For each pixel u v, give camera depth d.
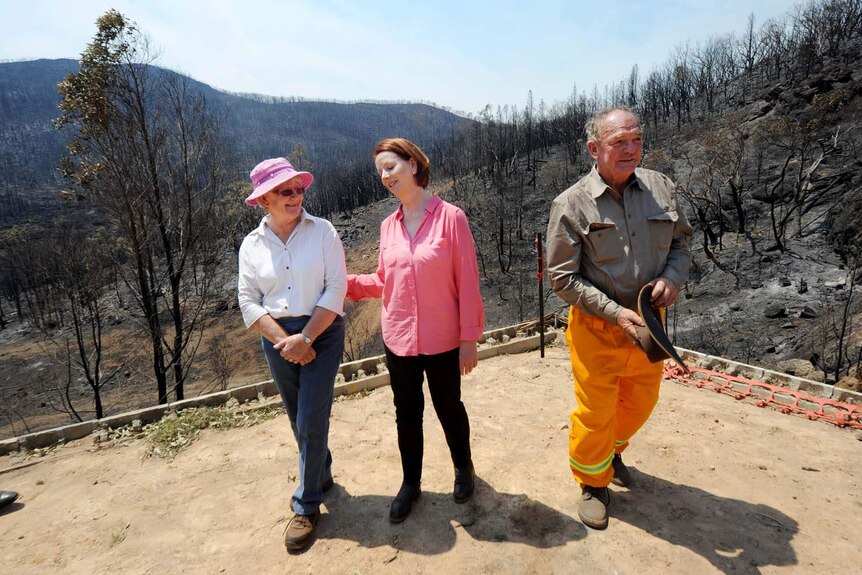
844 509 2.55
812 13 67.75
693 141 53.56
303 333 2.29
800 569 2.15
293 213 2.35
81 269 23.78
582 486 2.57
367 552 2.36
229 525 2.63
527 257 45.41
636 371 2.39
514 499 2.70
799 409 3.69
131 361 26.95
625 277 2.24
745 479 2.84
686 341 27.66
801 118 47.53
